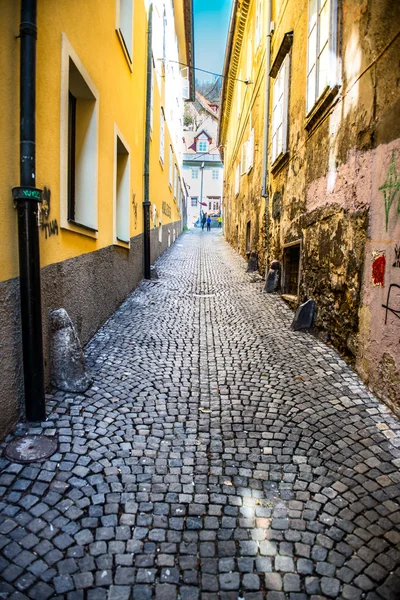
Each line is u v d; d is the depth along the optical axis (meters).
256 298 8.10
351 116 4.46
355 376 4.29
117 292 6.95
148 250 9.98
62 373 3.81
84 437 3.14
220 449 3.14
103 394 3.85
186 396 3.96
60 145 3.99
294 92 7.11
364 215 4.12
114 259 6.65
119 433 3.27
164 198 15.75
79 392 3.82
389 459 2.95
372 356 3.92
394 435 3.22
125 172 7.73
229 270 12.11
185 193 38.09
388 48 3.61
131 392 3.97
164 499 2.61
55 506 2.48
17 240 3.11
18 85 3.07
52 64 3.78
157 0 11.79
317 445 3.17
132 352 5.01
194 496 2.65
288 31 7.32
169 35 15.89
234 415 3.62
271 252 9.17
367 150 4.05
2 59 2.87
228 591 2.02
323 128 5.48
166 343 5.42
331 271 5.11
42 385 3.26
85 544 2.25
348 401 3.77
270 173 9.27
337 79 4.86
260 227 10.66
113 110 6.31
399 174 3.41
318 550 2.25
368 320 4.03
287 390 4.07
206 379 4.35
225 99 23.62
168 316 6.78
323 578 2.09
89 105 5.26
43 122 3.61
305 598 1.99
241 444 3.20
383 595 2.00
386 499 2.59
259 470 2.91
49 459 2.85
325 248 5.36
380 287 3.76
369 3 4.02
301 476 2.85
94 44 5.13
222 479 2.81
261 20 10.93
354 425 3.38
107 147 5.95
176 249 18.20
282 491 2.71
